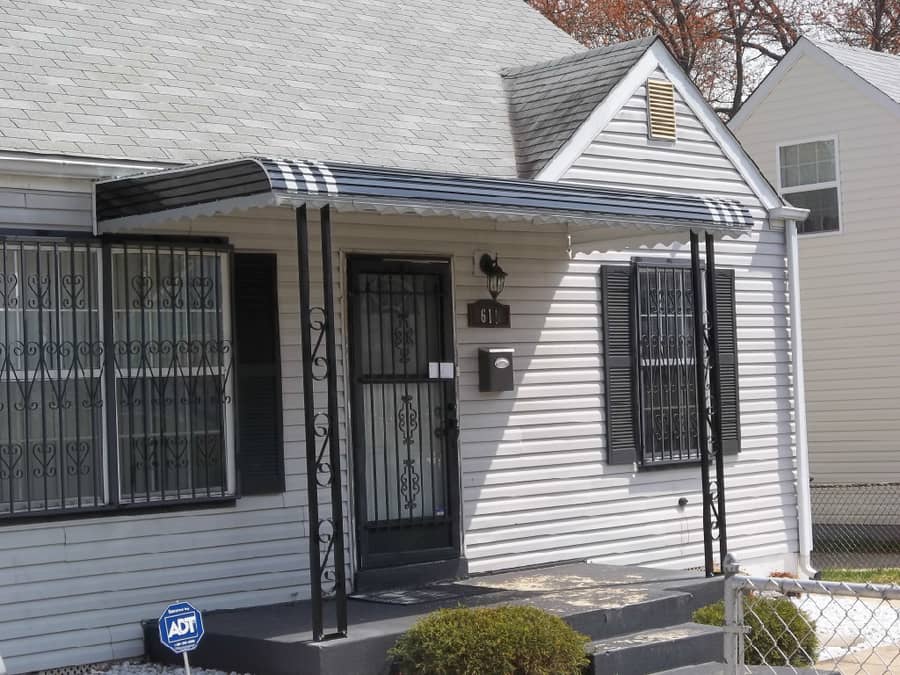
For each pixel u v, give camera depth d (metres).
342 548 7.91
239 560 9.24
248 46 11.05
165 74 10.02
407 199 8.14
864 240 17.53
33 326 8.44
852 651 8.52
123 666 8.55
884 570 14.50
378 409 10.20
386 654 7.91
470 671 7.20
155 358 8.93
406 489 10.32
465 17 13.60
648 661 8.27
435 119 11.27
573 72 12.20
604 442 11.69
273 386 9.47
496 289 10.89
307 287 7.84
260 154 9.53
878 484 15.57
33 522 8.34
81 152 8.59
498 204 8.73
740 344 13.02
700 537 12.38
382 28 12.54
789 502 13.34
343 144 10.21
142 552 8.78
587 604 8.93
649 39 11.99
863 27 28.75
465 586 10.02
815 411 17.92
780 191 18.39
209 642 8.30
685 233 11.02
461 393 10.68
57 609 8.38
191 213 8.03
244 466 9.30
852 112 17.64
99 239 8.70
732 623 5.75
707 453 10.38
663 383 12.20
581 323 11.60
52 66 9.45
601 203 9.43
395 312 10.33
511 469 10.97
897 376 17.22
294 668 7.76
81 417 8.60
